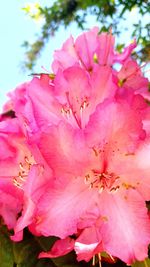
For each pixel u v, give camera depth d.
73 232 0.28
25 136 0.30
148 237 0.28
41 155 0.28
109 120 0.28
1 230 0.33
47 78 0.31
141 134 0.29
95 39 0.38
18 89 0.39
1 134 0.31
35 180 0.28
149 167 0.29
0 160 0.31
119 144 0.29
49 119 0.30
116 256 0.28
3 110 0.41
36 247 0.32
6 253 0.32
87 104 0.30
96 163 0.29
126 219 0.28
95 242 0.28
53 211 0.28
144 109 0.29
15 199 0.31
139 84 0.36
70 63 0.36
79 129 0.29
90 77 0.31
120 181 0.29
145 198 0.29
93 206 0.28
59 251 0.29
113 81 0.30
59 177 0.28
